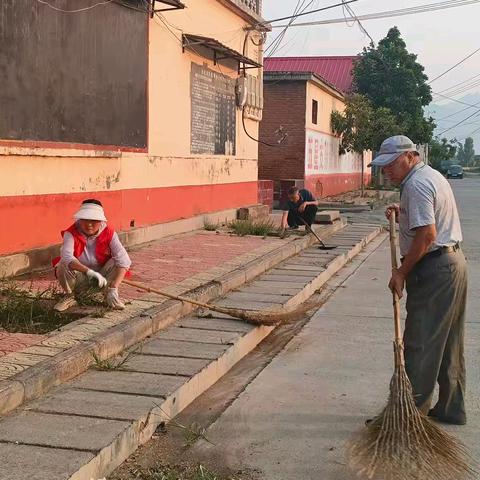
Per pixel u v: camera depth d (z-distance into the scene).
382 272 11.16
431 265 4.36
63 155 8.82
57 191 8.80
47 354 5.04
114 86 10.10
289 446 4.38
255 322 6.71
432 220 4.23
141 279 8.16
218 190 14.80
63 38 8.76
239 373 5.86
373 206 24.31
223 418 4.82
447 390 4.70
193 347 5.89
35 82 8.23
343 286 9.88
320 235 14.10
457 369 4.67
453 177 63.56
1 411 4.19
